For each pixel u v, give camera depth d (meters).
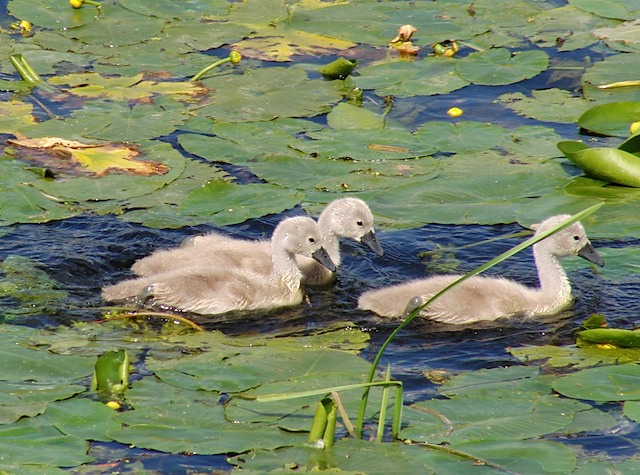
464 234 15.00
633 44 20.78
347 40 21.34
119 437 9.84
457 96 19.19
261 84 19.28
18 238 14.28
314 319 13.09
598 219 14.69
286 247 13.51
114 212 14.98
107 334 12.26
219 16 22.30
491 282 13.44
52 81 19.16
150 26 21.56
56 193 15.34
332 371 11.20
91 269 13.80
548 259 13.40
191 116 17.94
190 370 11.16
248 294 13.23
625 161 15.71
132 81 19.27
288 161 16.41
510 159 16.70
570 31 21.48
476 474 9.40
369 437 10.02
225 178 16.00
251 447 9.70
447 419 10.37
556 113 18.36
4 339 11.81
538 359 11.90
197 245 14.26
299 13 22.47
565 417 10.43
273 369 11.21
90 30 21.33
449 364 11.81
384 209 15.09
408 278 14.15
